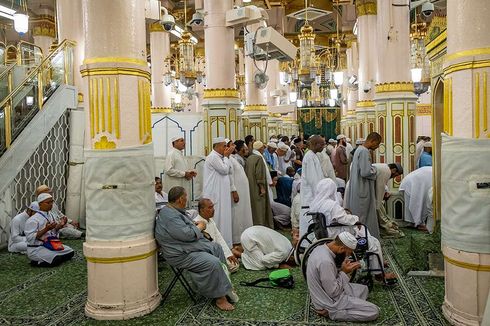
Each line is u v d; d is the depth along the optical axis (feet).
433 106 17.04
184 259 12.19
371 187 17.46
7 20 45.60
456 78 10.68
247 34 23.00
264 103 38.22
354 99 50.29
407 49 23.66
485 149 10.21
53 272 15.76
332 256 11.91
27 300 13.05
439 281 13.97
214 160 17.56
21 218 18.80
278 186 23.79
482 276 10.34
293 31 52.85
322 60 57.98
